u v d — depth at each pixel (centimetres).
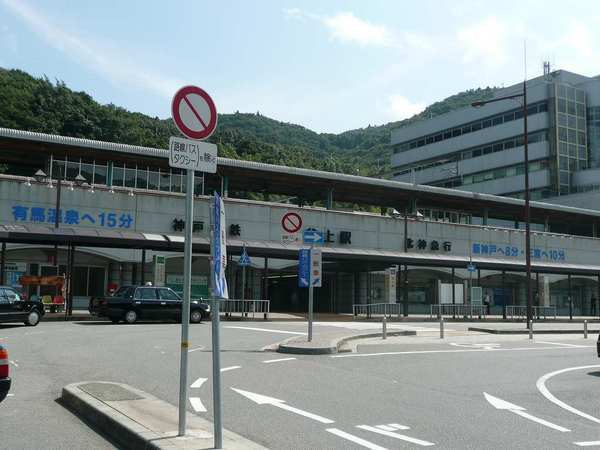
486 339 2170
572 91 7588
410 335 2230
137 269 3572
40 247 3322
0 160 3825
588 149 7594
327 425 725
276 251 3362
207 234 3575
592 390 1020
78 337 1775
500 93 8162
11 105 7562
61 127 7894
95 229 3269
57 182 3178
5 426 698
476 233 4803
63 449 602
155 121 11250
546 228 5653
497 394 969
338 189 4469
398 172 9125
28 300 2220
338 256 3562
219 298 561
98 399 783
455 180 8544
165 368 1165
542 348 1820
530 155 7612
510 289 5200
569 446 644
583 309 5553
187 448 550
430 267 4588
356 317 3544
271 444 634
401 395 945
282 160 11031
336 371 1205
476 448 631
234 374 1121
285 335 2003
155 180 3888
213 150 630
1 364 682
